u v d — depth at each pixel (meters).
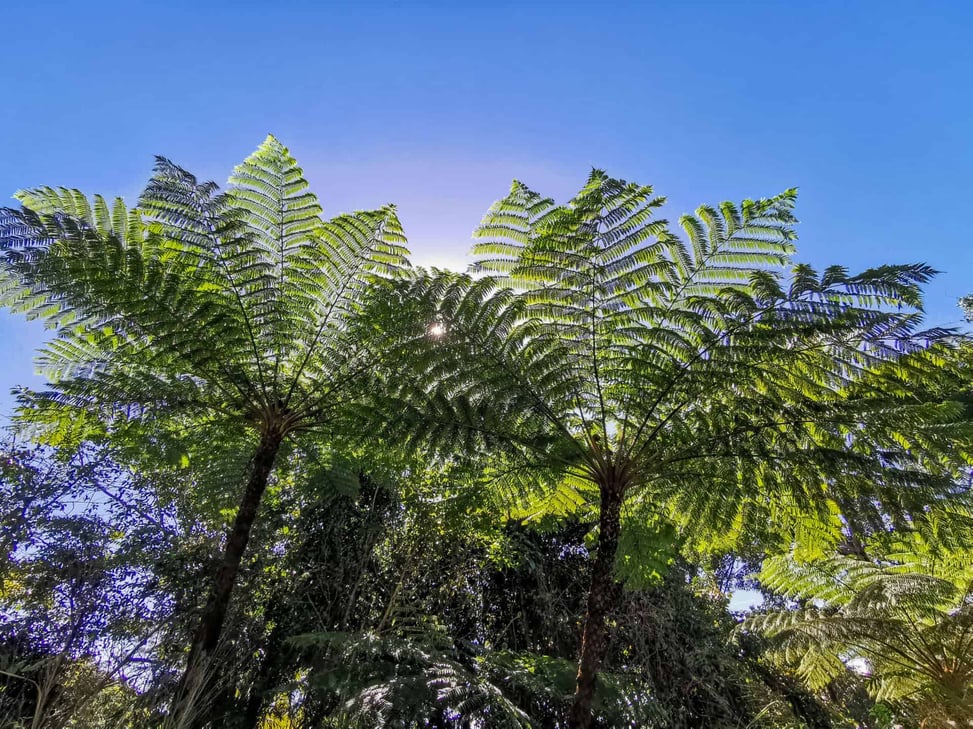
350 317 4.70
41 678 3.92
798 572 5.31
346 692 4.18
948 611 4.68
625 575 4.26
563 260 4.17
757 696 6.14
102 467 5.58
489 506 4.70
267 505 6.38
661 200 4.05
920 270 3.38
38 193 4.50
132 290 4.00
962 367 3.50
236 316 4.51
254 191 4.80
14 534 4.86
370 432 4.27
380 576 6.54
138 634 4.98
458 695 4.02
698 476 4.04
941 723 4.34
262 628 5.84
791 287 3.62
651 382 3.99
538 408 4.15
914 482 3.46
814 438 3.79
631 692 5.21
